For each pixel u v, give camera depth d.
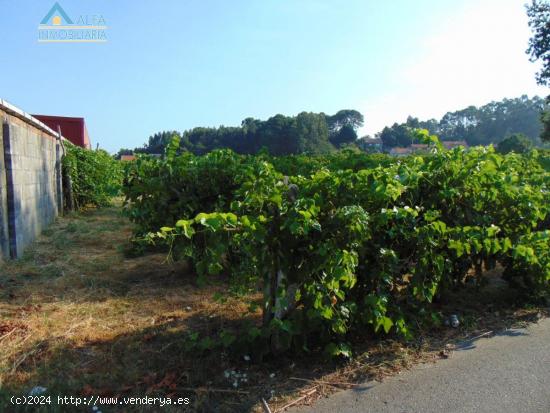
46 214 9.61
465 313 4.66
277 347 3.44
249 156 7.06
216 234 3.06
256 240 3.00
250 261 3.45
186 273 6.15
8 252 6.62
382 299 3.46
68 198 12.40
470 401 2.95
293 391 3.06
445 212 4.33
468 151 4.78
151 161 6.00
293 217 3.00
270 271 3.29
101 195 14.14
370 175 3.54
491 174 4.35
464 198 4.39
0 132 6.36
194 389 3.03
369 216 3.41
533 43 32.22
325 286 3.15
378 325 3.51
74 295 5.21
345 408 2.87
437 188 4.29
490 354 3.67
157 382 3.14
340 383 3.18
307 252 3.22
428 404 2.91
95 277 5.97
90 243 8.27
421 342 3.89
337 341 3.54
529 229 4.69
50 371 3.30
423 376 3.29
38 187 8.73
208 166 5.94
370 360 3.53
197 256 3.96
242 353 3.45
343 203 3.46
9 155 6.57
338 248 3.12
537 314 4.62
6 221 6.59
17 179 6.91
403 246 3.88
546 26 31.34
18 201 6.93
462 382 3.20
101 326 4.22
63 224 10.30
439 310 4.71
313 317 3.27
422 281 3.81
